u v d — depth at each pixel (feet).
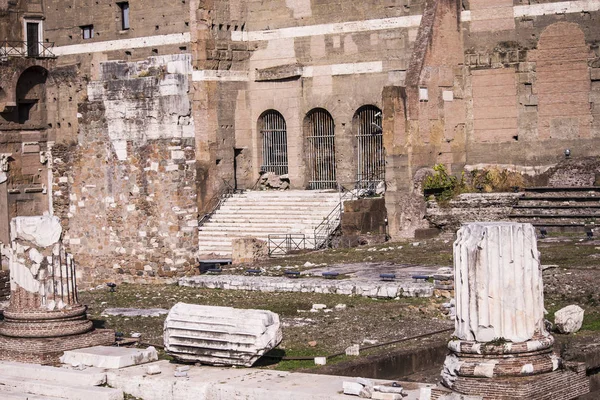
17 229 126.52
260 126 316.60
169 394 108.06
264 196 296.92
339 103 301.02
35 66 347.97
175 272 191.52
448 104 273.13
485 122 274.57
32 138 350.84
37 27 351.87
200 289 182.91
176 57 191.42
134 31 328.70
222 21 309.63
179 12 316.81
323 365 116.16
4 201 343.87
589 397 99.60
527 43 269.44
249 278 185.98
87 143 200.23
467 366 94.07
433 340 130.52
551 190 249.55
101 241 199.52
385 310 154.81
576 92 264.31
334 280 179.11
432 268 190.49
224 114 309.63
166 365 117.60
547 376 94.07
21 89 348.79
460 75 276.41
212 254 270.46
